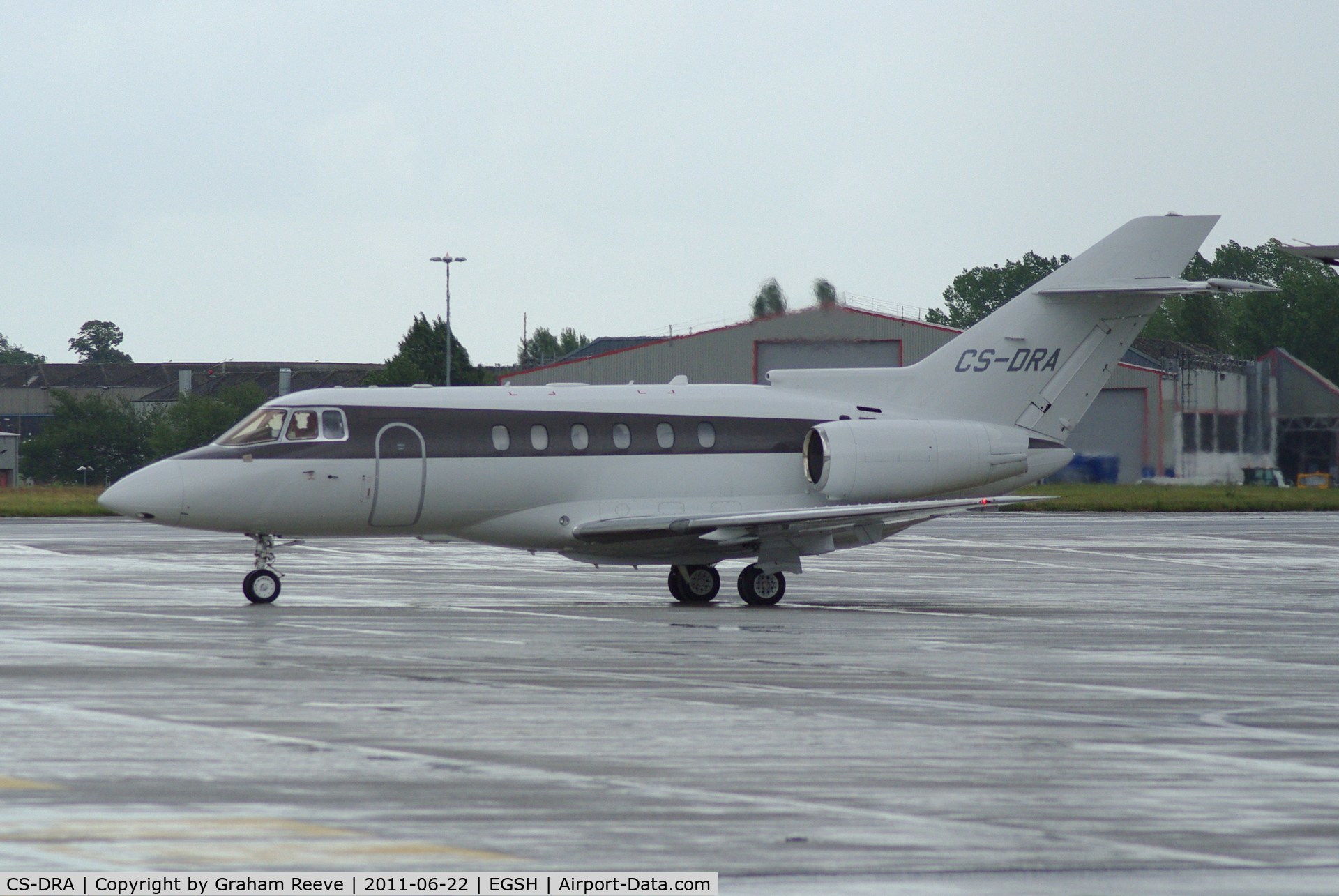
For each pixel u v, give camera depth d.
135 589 101.12
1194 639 77.88
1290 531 183.12
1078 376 105.94
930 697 56.50
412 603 93.94
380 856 33.84
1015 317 105.25
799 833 36.09
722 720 50.75
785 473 101.19
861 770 43.16
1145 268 104.38
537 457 96.94
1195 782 42.09
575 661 65.62
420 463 94.75
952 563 135.12
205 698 54.19
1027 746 46.91
